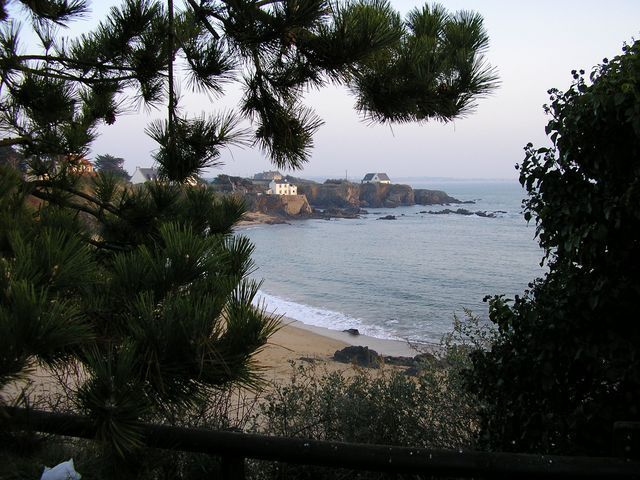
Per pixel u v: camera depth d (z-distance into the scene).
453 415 3.70
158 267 1.72
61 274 1.57
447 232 94.75
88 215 3.38
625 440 1.95
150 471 1.95
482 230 97.19
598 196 2.39
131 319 1.57
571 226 2.47
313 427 3.61
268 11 2.89
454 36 3.17
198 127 3.45
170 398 1.52
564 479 1.94
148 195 3.38
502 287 43.34
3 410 1.73
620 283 2.37
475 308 34.88
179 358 1.51
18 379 1.36
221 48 3.35
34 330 1.35
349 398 3.75
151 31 3.71
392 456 2.05
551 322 2.54
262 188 138.00
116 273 1.77
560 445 2.62
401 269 54.50
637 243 2.35
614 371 2.41
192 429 2.13
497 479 2.00
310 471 3.11
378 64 2.97
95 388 1.40
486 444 2.97
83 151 3.92
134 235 3.29
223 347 1.54
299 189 164.62
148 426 2.03
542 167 2.58
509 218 123.88
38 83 3.79
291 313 32.81
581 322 2.49
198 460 2.65
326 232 97.88
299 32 2.83
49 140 3.78
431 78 2.96
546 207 2.58
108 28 3.80
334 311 34.09
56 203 3.17
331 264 58.88
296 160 3.61
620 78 2.18
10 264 1.56
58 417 1.95
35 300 1.37
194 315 1.55
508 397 2.78
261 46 2.97
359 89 3.11
